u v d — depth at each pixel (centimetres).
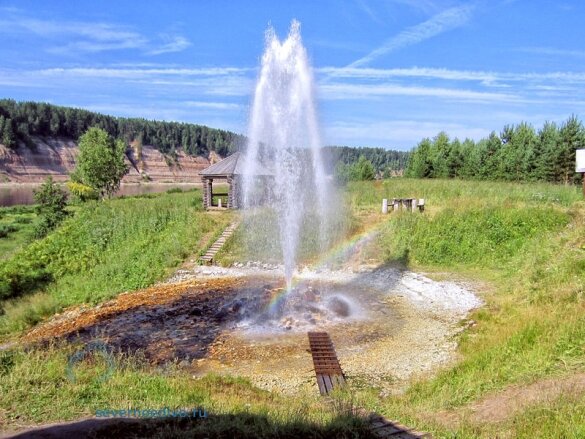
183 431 569
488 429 575
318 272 1781
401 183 3281
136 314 1355
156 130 15225
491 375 778
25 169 11488
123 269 1847
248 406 687
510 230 1878
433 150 4703
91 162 4834
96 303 1527
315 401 765
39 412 623
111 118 14662
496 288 1472
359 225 2188
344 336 1137
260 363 991
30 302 1571
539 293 1236
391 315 1289
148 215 2403
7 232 3359
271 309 1323
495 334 1002
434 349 1038
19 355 871
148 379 791
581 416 552
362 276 1712
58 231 2419
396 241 1967
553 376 717
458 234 1922
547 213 1936
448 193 2681
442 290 1498
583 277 1248
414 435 574
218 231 2189
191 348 1085
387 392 834
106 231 2264
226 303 1412
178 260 1928
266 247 2022
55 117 12812
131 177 12788
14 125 11900
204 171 2680
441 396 727
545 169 3766
